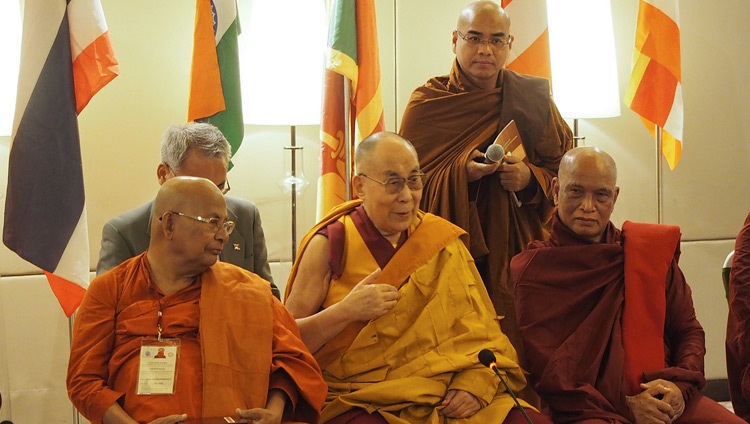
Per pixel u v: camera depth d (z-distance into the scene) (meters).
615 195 3.58
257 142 4.84
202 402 2.83
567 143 4.26
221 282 2.97
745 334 3.70
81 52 4.10
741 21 5.42
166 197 2.88
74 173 4.08
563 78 4.73
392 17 4.98
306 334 3.26
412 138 4.15
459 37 4.13
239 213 3.73
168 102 4.71
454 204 4.00
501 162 3.98
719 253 5.48
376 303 3.23
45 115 4.04
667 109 4.83
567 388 3.35
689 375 3.42
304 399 3.04
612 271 3.55
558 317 3.51
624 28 5.27
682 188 5.42
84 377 2.83
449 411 3.24
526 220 4.14
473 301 3.43
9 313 4.59
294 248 4.70
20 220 4.02
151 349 2.82
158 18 4.68
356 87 4.39
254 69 4.40
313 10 4.41
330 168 4.50
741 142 5.46
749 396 3.67
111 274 2.94
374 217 3.40
